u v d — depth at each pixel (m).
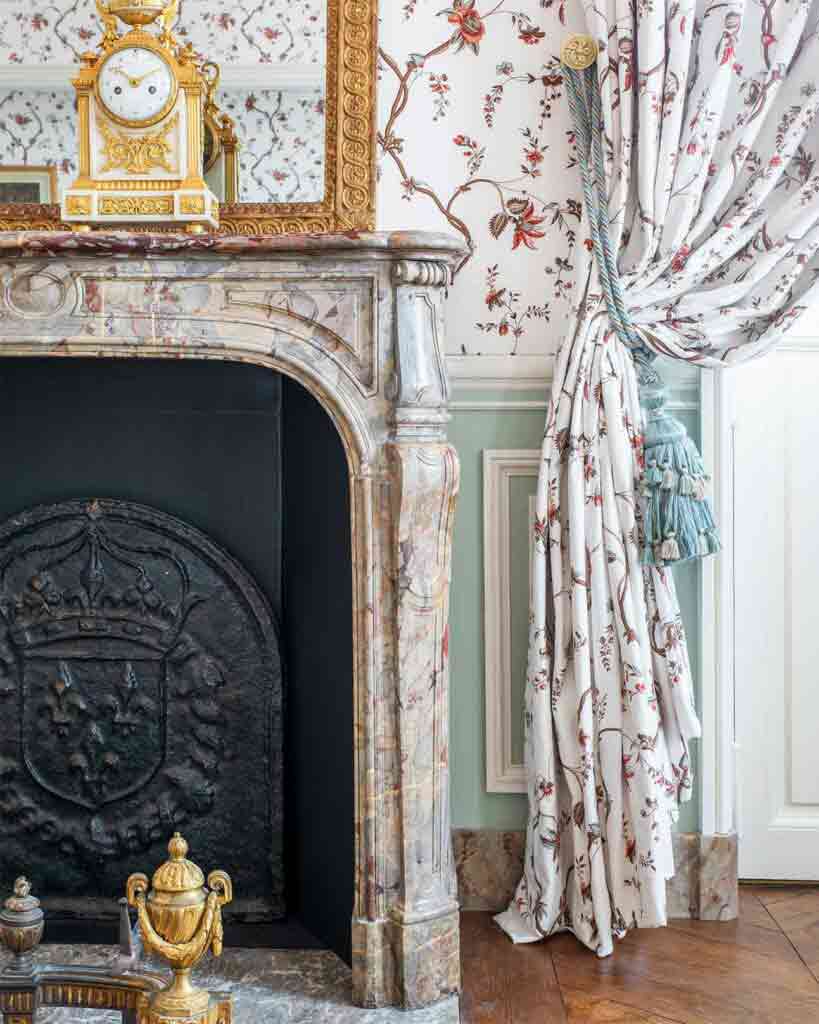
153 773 2.56
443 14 2.61
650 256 2.51
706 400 2.63
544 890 2.52
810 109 2.50
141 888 1.72
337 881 2.42
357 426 2.22
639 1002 2.26
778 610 2.86
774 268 2.55
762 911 2.72
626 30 2.46
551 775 2.52
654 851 2.49
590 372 2.51
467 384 2.67
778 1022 2.17
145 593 2.55
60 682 2.56
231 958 2.43
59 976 1.70
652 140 2.46
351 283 2.21
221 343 2.22
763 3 2.46
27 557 2.57
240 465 2.58
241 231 2.54
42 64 2.50
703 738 2.67
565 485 2.54
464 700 2.71
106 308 2.22
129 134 2.33
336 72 2.54
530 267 2.65
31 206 2.51
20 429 2.61
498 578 2.69
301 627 2.53
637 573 2.51
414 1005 2.25
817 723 2.86
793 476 2.84
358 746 2.26
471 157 2.63
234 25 2.53
